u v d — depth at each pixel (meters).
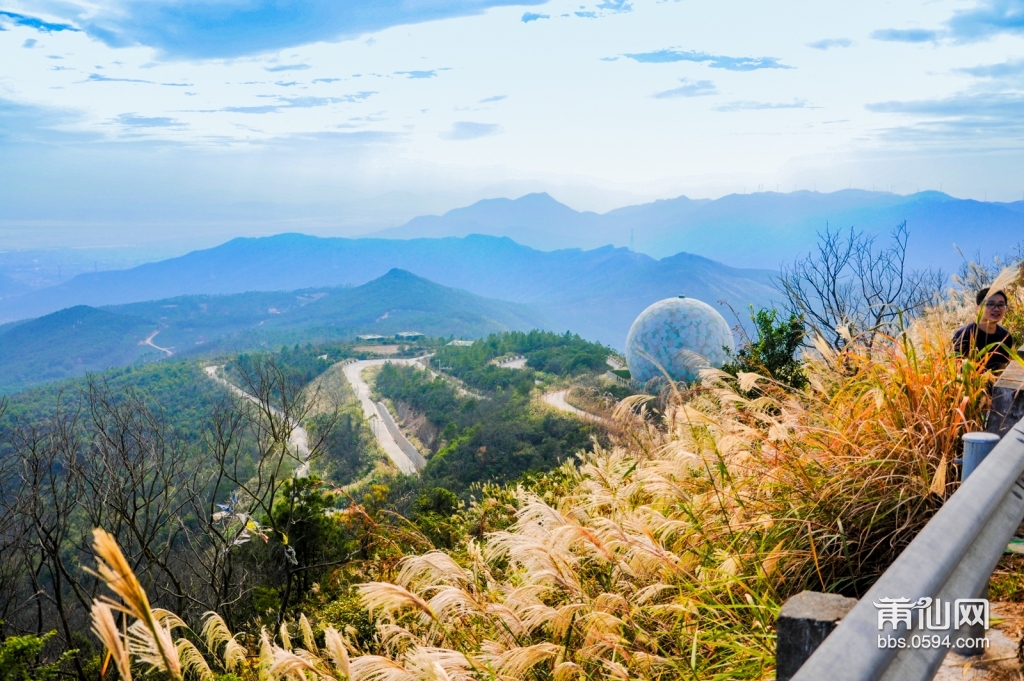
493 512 8.45
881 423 4.02
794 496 3.99
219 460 17.45
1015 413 3.79
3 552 17.05
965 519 1.87
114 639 1.89
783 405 4.79
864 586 3.55
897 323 4.86
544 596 3.93
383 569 5.98
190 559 18.89
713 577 3.71
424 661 3.12
